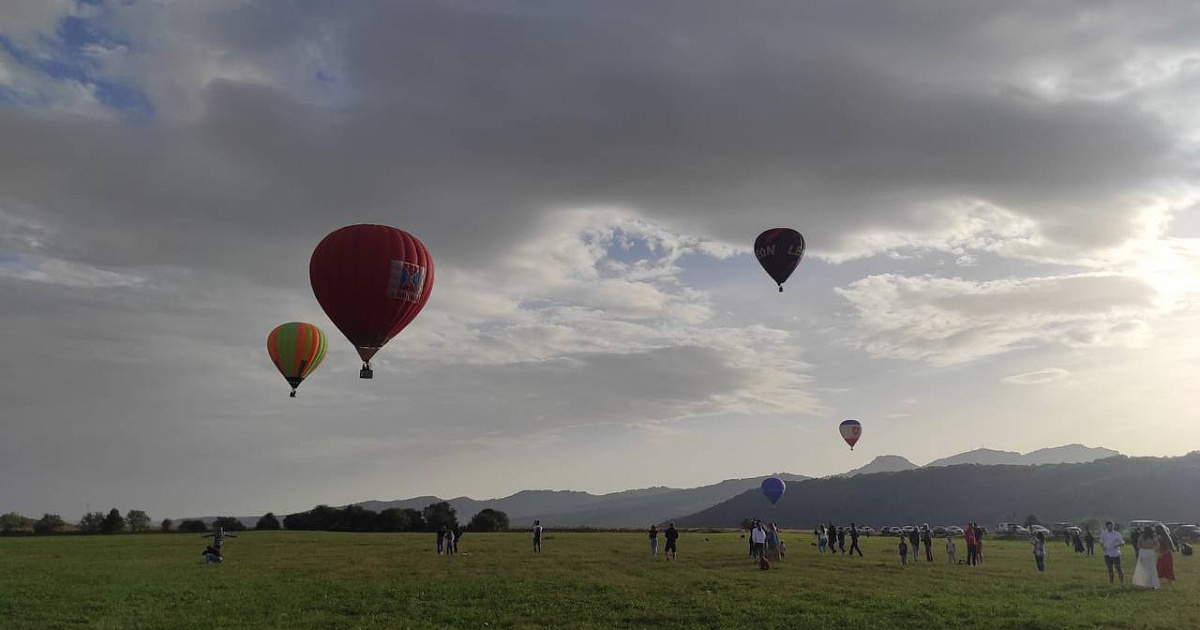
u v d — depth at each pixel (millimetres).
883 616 20359
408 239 38719
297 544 63219
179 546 61406
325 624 19844
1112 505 163250
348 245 37469
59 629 19438
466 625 19609
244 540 72250
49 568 38125
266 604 23703
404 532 104438
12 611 22438
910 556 45594
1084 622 18922
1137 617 19625
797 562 39531
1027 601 23000
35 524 107500
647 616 20625
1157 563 26125
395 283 37500
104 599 25094
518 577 31266
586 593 25672
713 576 31516
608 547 55750
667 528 43188
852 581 29375
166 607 23250
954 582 28844
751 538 38156
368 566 38000
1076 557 44344
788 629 18688
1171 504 153750
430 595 25375
